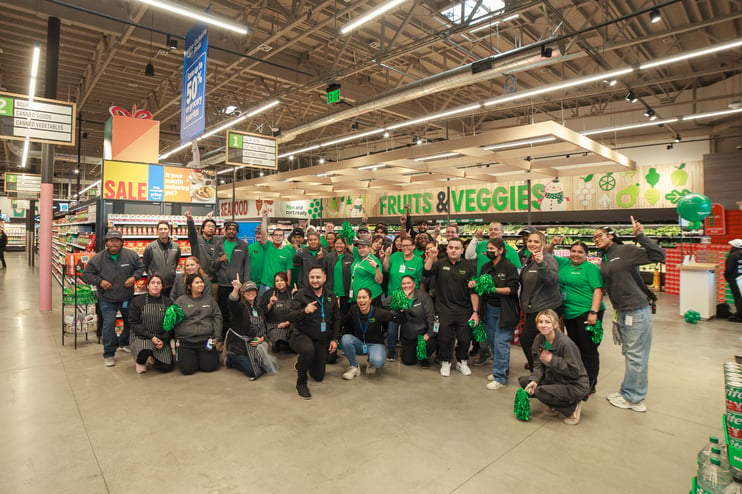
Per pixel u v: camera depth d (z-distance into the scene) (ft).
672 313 26.14
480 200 53.21
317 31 31.37
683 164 40.40
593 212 44.86
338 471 8.11
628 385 11.36
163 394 12.09
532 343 12.23
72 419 10.34
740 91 36.55
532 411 11.14
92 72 35.29
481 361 15.47
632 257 11.25
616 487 7.67
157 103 43.29
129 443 9.16
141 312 14.06
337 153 72.84
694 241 36.06
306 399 11.84
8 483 7.62
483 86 40.50
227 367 14.71
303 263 18.08
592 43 31.40
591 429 10.09
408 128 55.67
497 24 28.55
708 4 25.84
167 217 20.74
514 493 7.45
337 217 69.97
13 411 10.78
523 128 23.04
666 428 10.16
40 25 28.12
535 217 48.60
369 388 12.80
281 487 7.57
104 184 21.16
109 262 14.70
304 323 12.96
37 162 72.49
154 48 31.42
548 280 11.82
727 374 5.50
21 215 102.63
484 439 9.50
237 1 27.35
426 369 14.83
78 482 7.68
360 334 14.28
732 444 5.20
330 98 31.40
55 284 36.88
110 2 26.61
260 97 44.65
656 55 33.04
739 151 36.73
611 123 45.50
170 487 7.54
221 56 31.65
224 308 17.65
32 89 26.30
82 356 15.72
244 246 17.93
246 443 9.20
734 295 23.57
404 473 8.07
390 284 16.14
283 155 50.80
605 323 23.06
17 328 20.03
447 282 14.32
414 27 30.22
